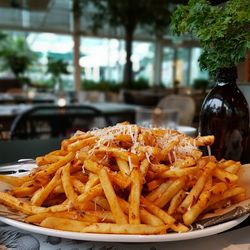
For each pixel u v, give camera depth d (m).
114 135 0.55
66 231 0.44
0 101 4.17
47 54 7.71
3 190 0.56
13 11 6.72
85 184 0.50
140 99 5.36
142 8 6.23
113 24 6.73
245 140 0.78
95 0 6.25
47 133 2.74
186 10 0.72
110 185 0.47
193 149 0.55
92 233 0.43
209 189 0.49
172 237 0.43
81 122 3.13
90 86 7.49
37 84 7.31
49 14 7.11
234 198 0.54
